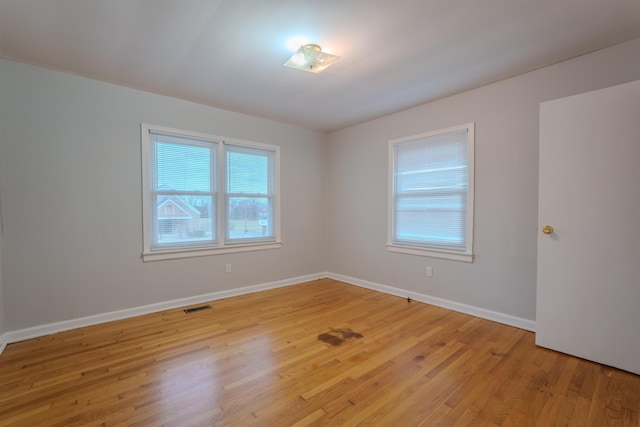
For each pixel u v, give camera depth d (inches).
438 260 135.7
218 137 145.3
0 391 72.1
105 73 108.3
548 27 81.0
